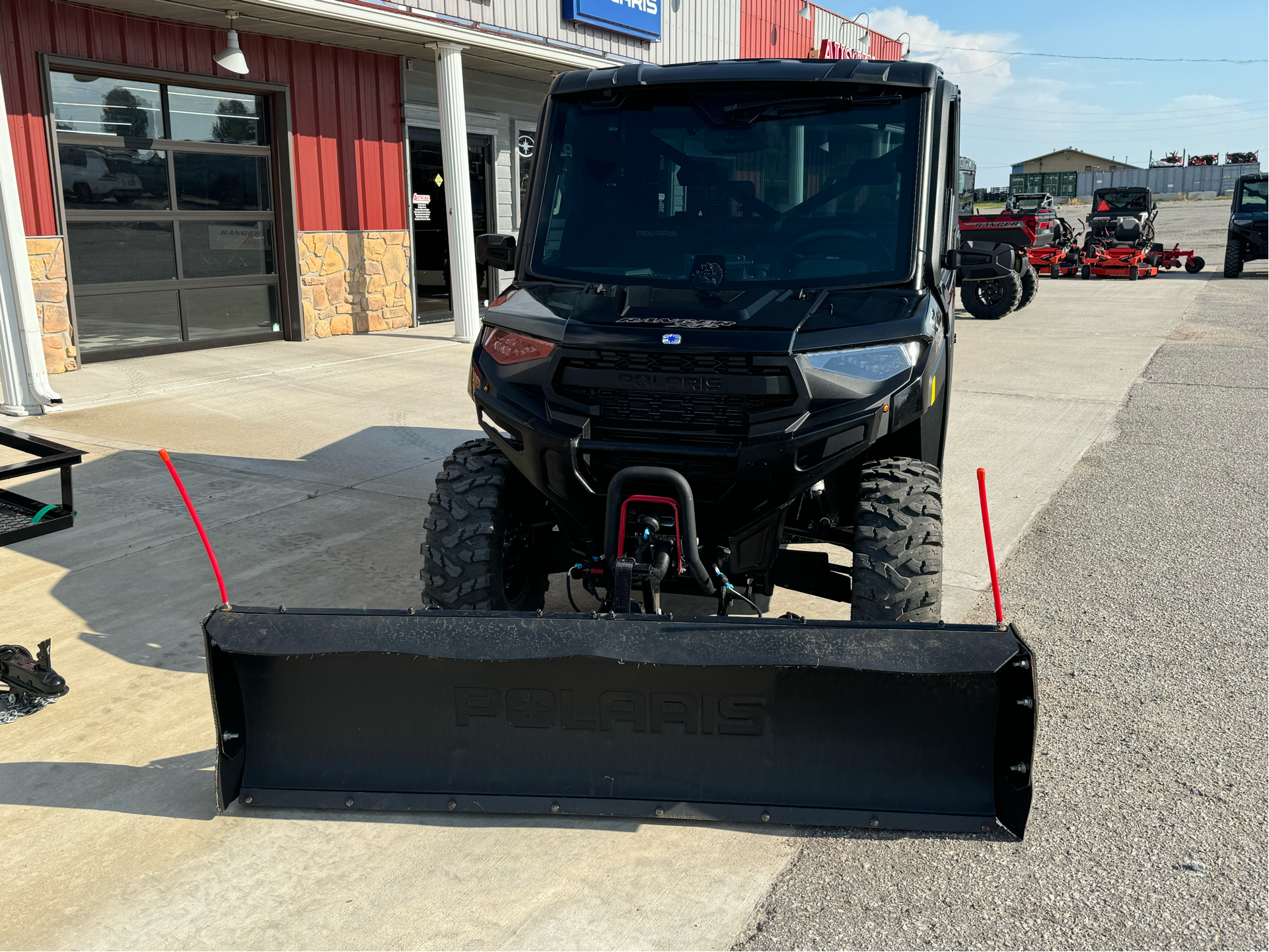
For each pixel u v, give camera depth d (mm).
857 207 3984
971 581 5293
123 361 10695
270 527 5957
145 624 4602
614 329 3529
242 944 2670
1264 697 4012
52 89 9625
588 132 4262
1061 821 3203
